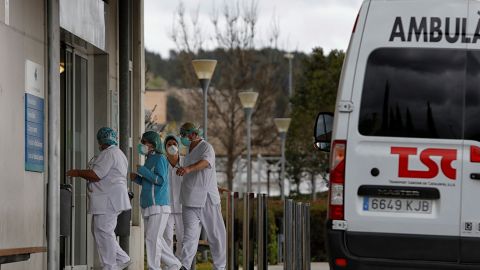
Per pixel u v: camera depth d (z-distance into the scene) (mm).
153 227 31297
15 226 25703
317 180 94500
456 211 20719
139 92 38812
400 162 20812
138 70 38906
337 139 20922
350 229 20844
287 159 91188
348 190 20844
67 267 32500
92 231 28984
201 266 44062
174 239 41594
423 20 20922
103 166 28578
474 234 20703
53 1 27062
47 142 27891
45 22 28156
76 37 31594
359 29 20984
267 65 105062
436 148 20781
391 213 20797
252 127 103125
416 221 20734
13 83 25656
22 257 24203
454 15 20891
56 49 27078
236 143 102812
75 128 34062
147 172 31156
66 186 28109
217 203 32094
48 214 26812
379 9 20984
